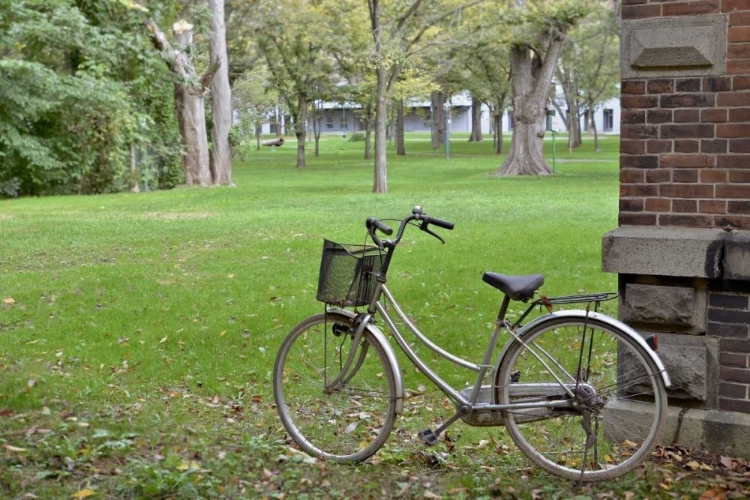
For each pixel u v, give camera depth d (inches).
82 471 171.5
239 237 584.4
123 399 236.7
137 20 1143.6
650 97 190.2
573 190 1023.0
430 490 168.7
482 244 523.5
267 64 1834.4
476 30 1289.4
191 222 687.1
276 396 195.5
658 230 190.5
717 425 187.0
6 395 228.5
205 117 1344.7
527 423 185.2
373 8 1029.8
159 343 298.8
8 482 163.2
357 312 187.2
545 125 1611.7
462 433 206.2
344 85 1918.1
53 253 516.1
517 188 1076.5
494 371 174.6
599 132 4079.7
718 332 187.8
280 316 336.5
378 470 180.9
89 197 1037.8
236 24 1572.3
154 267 456.4
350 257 182.4
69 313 346.3
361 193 1024.2
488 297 363.6
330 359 191.5
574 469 173.8
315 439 192.7
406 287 386.6
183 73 1203.9
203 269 452.1
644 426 188.9
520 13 1280.8
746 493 166.2
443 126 2940.5
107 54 1119.0
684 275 185.0
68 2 1101.7
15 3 1025.5
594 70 2223.2
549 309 171.3
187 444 188.2
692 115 187.2
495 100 2278.5
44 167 1083.3
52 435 190.2
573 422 179.8
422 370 183.5
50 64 1160.8
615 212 727.1
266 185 1247.5
